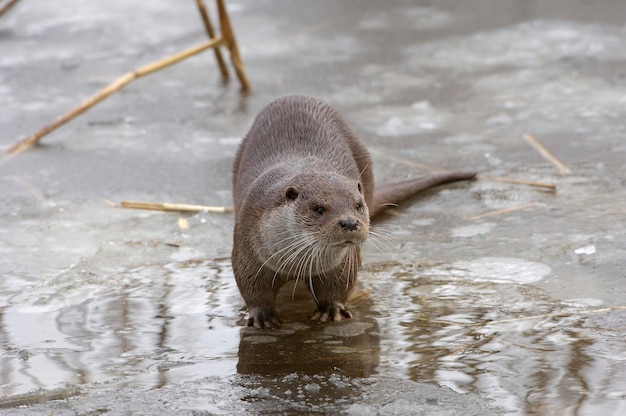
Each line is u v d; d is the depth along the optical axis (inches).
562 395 587.2
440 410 573.6
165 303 770.2
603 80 1295.5
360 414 573.0
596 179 980.6
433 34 1549.0
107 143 1152.2
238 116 1226.0
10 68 1445.6
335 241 679.1
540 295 746.2
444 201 959.6
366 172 874.8
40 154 1121.4
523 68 1364.4
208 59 1477.6
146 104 1289.4
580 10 1646.2
